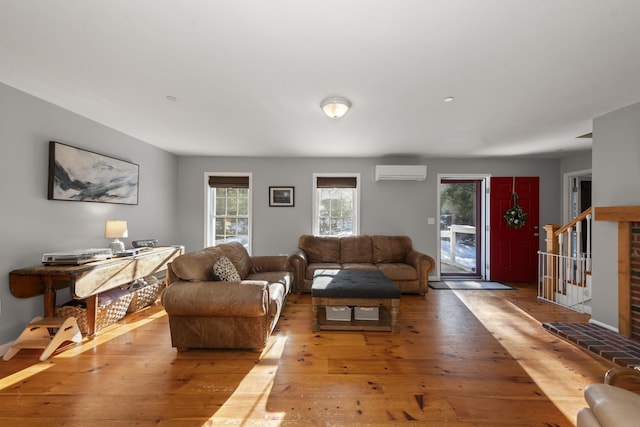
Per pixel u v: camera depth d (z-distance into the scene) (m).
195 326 2.29
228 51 1.77
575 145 4.04
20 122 2.35
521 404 1.70
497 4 1.35
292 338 2.59
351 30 1.55
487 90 2.29
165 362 2.15
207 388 1.83
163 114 2.88
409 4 1.36
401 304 3.59
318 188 5.04
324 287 2.75
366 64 1.91
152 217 4.16
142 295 3.31
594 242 2.85
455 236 5.41
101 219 3.20
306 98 2.47
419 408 1.66
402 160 4.92
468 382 1.91
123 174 3.50
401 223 4.97
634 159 2.53
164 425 1.52
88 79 2.15
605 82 2.14
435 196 4.96
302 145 4.12
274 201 4.94
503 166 4.93
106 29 1.55
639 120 2.50
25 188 2.40
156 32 1.58
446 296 3.96
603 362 2.17
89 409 1.63
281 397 1.75
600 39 1.61
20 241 2.37
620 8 1.36
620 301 2.58
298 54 1.80
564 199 4.81
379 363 2.15
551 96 2.39
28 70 2.01
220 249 3.17
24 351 2.29
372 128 3.31
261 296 2.25
